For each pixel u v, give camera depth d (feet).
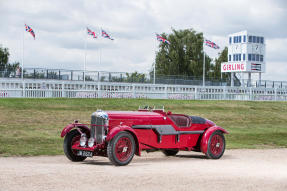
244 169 33.09
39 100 95.91
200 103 119.85
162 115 38.81
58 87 107.24
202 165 35.09
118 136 32.99
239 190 24.12
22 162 35.04
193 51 288.51
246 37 235.81
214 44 190.90
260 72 242.37
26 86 102.47
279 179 28.25
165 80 189.98
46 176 26.84
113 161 32.83
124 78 166.40
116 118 34.96
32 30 144.97
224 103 126.00
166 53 293.23
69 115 80.74
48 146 47.83
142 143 36.96
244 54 236.84
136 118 36.37
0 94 99.04
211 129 40.83
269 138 67.67
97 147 33.91
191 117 41.09
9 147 44.98
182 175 28.71
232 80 234.38
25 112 79.10
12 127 62.13
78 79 154.92
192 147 41.06
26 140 51.24
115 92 116.47
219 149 41.19
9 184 24.03
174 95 129.90
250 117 102.94
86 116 82.02
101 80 158.71
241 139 64.18
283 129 83.82
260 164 37.19
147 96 123.34
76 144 35.65
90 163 35.35
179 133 39.42
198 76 265.13
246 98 150.51
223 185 25.44
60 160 37.37
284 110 126.93
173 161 38.06
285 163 38.70
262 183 26.53
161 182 25.80
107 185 24.35
